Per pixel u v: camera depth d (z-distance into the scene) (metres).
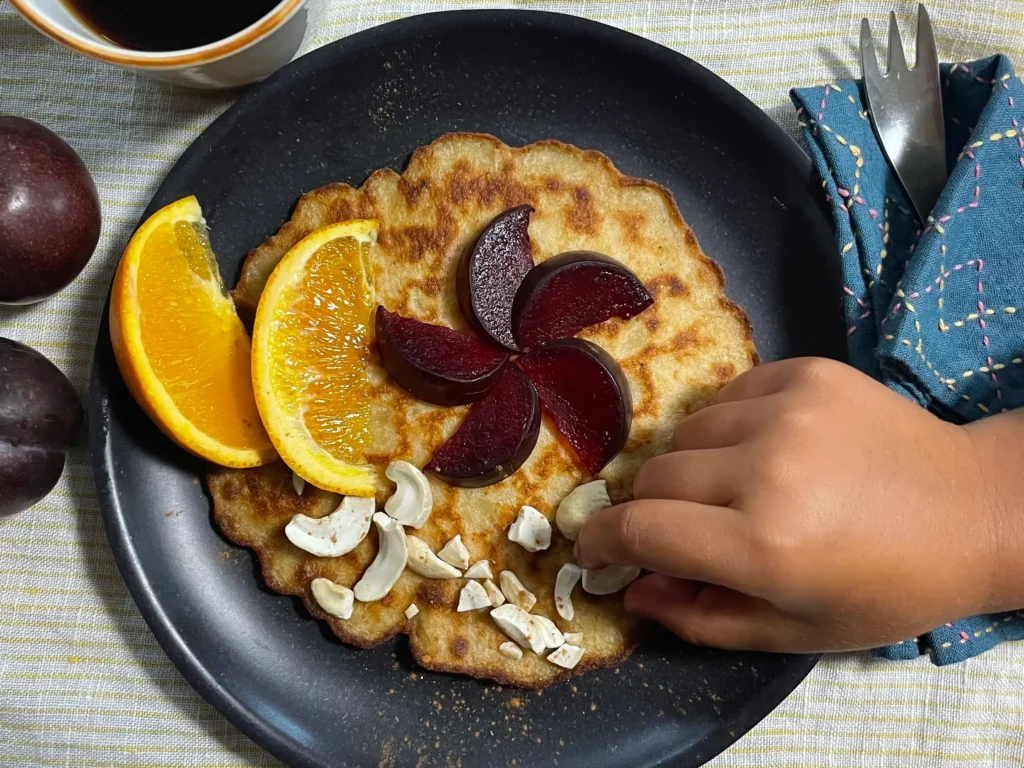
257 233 0.30
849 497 0.23
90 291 0.31
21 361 0.27
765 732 0.31
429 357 0.28
